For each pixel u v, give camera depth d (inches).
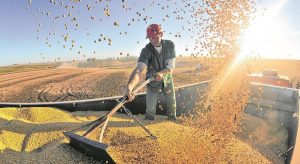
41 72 1320.1
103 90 585.0
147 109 232.4
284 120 227.3
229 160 166.6
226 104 239.6
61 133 184.7
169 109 236.2
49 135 181.8
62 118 220.2
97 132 192.4
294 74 955.3
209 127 212.8
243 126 231.0
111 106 249.9
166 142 181.8
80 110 244.5
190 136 192.9
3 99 513.0
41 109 227.1
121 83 689.0
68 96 530.9
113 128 200.7
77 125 200.5
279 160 181.6
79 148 160.7
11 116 213.3
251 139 210.4
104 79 805.2
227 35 233.5
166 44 221.0
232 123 220.5
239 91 251.1
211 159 164.7
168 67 219.0
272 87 239.9
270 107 239.0
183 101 263.9
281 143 204.5
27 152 161.5
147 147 173.9
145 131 199.0
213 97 253.3
